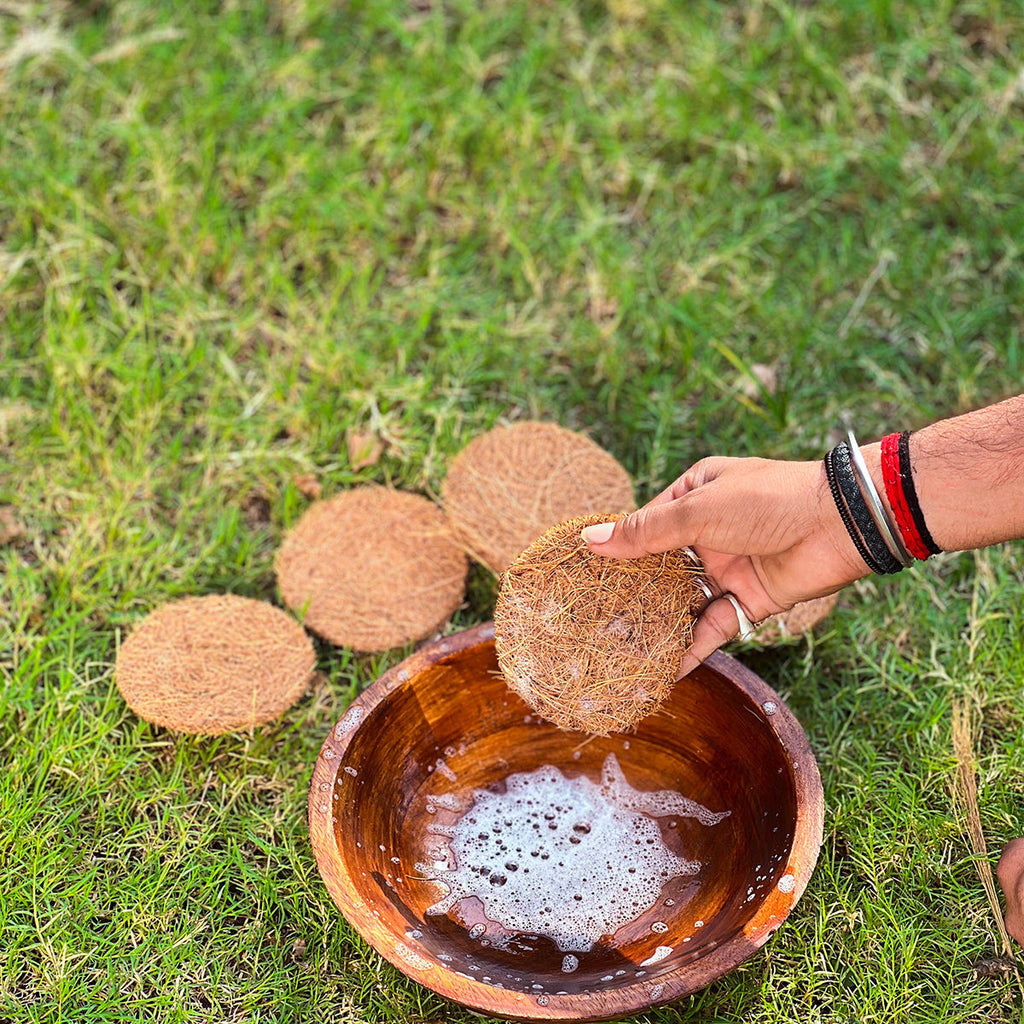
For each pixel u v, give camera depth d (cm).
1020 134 146
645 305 137
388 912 103
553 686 106
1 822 112
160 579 125
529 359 134
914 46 150
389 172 146
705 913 106
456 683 110
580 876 108
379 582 121
